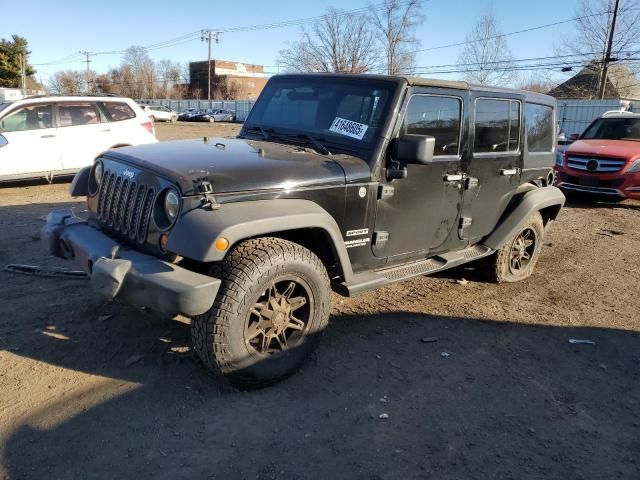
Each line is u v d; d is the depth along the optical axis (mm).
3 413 2992
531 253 5918
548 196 5609
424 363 3873
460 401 3410
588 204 11148
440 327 4516
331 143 4062
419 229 4355
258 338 3352
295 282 3375
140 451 2758
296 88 4512
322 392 3396
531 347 4258
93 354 3668
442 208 4492
